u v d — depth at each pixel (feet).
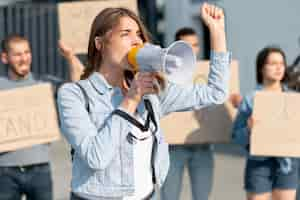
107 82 15.78
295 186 26.89
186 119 28.04
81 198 15.49
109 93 15.71
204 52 57.16
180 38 30.91
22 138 24.84
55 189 38.63
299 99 26.23
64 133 15.49
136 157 15.55
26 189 25.21
